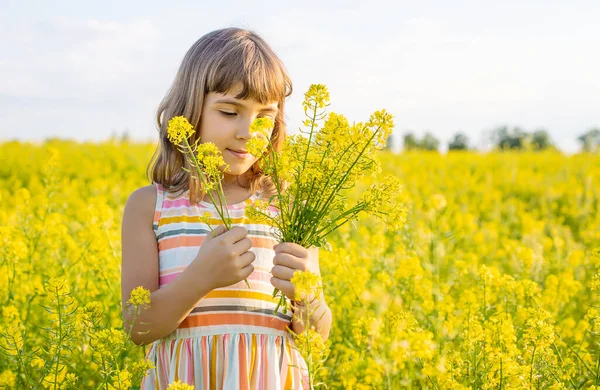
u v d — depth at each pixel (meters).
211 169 2.37
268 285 2.68
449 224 7.87
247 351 2.57
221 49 2.61
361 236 6.12
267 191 2.84
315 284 2.19
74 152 16.72
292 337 2.71
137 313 2.46
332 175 2.33
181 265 2.65
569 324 4.41
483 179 14.59
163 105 2.87
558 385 3.04
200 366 2.56
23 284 4.52
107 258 4.63
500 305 4.18
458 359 3.18
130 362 3.62
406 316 3.08
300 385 2.66
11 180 11.75
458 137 28.31
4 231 4.48
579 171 14.77
